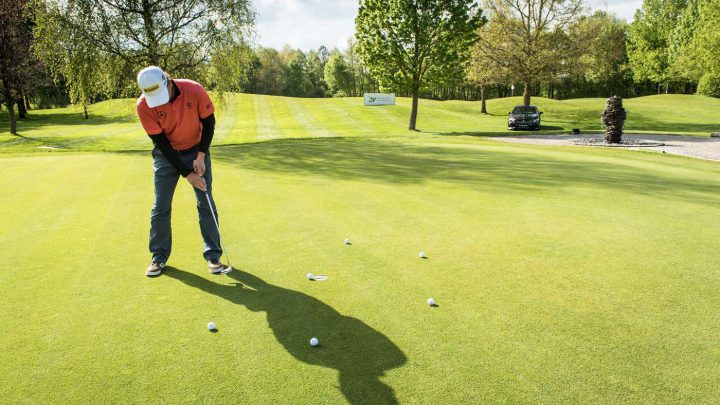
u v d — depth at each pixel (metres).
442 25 24.70
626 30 61.84
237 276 3.56
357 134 26.42
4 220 5.14
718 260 3.84
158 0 19.17
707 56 29.23
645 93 69.81
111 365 2.40
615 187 7.04
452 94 77.88
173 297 3.20
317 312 2.96
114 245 4.29
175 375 2.31
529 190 6.73
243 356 2.47
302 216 5.24
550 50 32.41
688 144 17.72
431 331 2.71
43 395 2.17
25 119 39.28
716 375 2.27
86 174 8.02
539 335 2.65
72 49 18.38
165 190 3.65
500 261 3.83
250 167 8.99
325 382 2.25
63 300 3.14
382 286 3.35
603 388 2.18
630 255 3.96
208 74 20.58
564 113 39.16
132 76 19.95
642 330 2.71
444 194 6.43
